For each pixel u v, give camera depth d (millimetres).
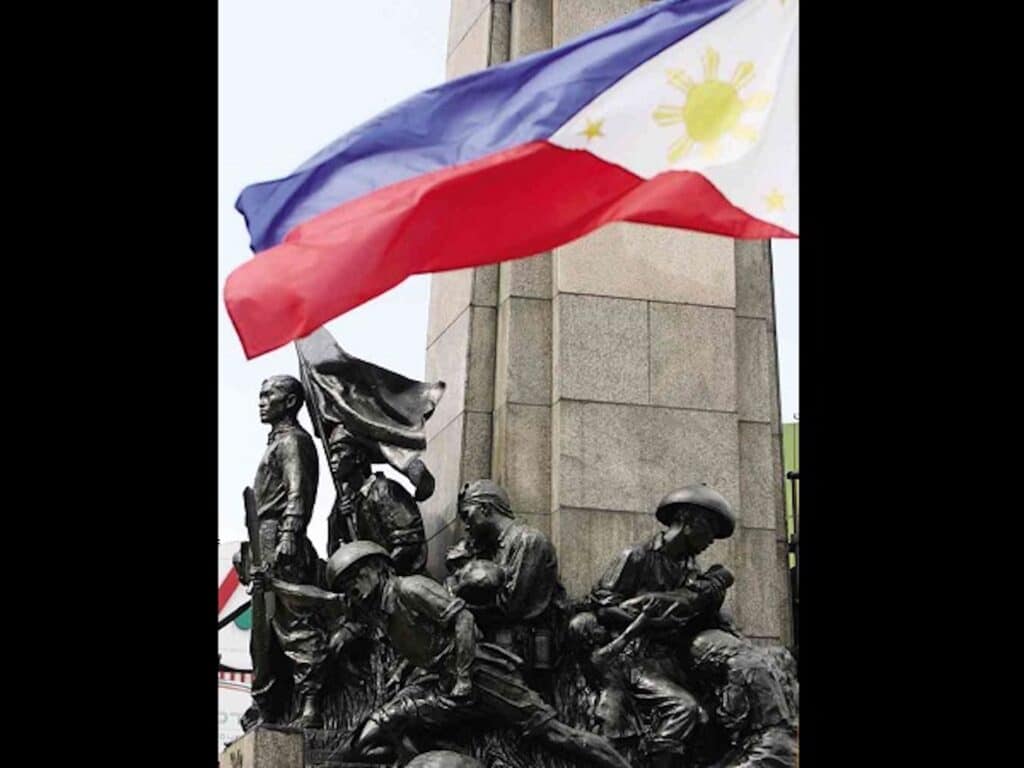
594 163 20625
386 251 20406
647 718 23562
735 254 26688
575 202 20656
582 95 20609
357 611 24578
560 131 20562
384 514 24688
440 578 26078
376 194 20562
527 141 20547
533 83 20641
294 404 25750
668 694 23438
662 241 26297
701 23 20734
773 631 25469
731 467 25750
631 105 20688
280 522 25172
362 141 20594
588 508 25250
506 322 26094
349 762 23672
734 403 25953
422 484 24859
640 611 23719
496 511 24172
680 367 25938
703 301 26219
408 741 23438
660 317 26062
